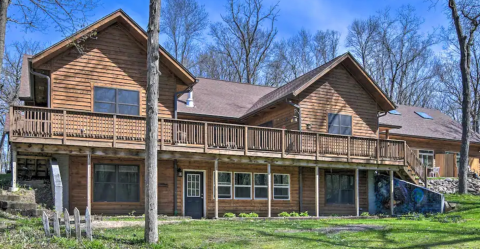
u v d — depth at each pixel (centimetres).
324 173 2234
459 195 2280
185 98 2433
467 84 2409
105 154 1634
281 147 1945
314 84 2217
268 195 1917
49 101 1686
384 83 4669
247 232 1339
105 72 1794
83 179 1730
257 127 1903
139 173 1825
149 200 1123
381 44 4697
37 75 1692
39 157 1705
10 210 1405
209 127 1809
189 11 4372
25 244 1014
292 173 2167
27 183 1797
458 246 1122
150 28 1159
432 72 4806
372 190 2308
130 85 1830
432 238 1230
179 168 1923
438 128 3234
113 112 1786
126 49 1844
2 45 1402
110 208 1756
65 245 1027
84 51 1770
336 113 2248
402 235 1286
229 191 2038
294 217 1884
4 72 4022
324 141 2052
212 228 1405
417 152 3036
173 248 1077
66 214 1100
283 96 2089
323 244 1164
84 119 1627
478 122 4472
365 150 2141
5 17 1416
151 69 1152
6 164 4447
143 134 1695
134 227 1362
